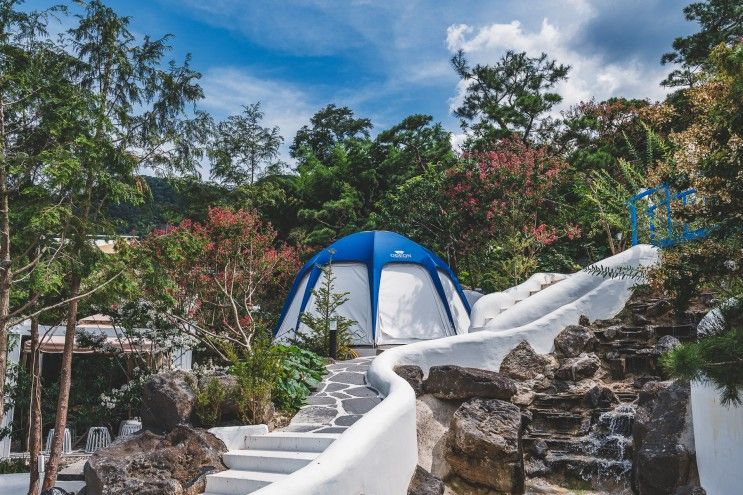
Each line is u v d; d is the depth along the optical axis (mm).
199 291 15484
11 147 10242
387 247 15969
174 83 11461
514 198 18438
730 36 21547
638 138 23000
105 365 17406
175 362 17234
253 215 16109
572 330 11219
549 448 9172
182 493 7230
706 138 4930
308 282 15688
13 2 9922
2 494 11109
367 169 29797
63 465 12258
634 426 8359
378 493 6637
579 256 20219
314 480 5668
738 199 4688
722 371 4316
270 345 11180
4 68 9883
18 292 11516
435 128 29516
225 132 25984
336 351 13164
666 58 23812
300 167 32281
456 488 8562
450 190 20000
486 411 9070
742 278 5273
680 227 6281
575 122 24531
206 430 8320
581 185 20188
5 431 14352
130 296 11805
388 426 7062
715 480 6500
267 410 8875
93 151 10188
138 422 13727
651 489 7414
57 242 10820
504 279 16328
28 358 16828
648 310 11539
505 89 27828
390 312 15375
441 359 10820
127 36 11258
